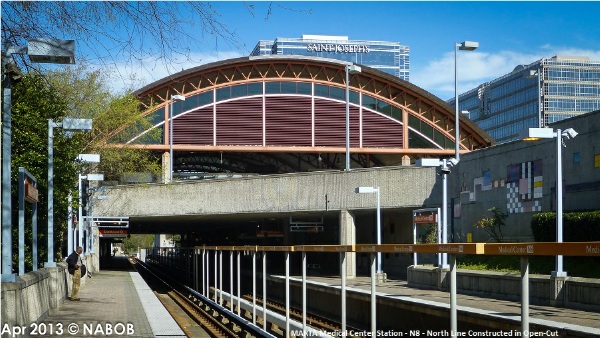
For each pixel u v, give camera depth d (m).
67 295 27.52
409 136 76.81
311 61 74.00
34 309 16.42
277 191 44.41
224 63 71.88
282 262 47.53
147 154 57.84
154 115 69.25
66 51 12.73
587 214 23.81
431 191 38.69
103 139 49.59
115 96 48.91
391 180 40.25
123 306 24.89
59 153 29.48
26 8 11.89
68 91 38.84
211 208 46.56
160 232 81.12
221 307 24.33
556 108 134.25
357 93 75.75
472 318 15.93
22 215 16.48
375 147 75.88
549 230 25.78
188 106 72.12
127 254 186.25
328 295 26.69
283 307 32.41
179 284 48.78
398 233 44.34
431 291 25.81
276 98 74.06
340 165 86.06
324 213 44.78
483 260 27.78
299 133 74.44
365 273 48.72
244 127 73.38
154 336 17.08
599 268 22.08
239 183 45.75
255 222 59.47
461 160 36.38
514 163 31.42
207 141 72.50
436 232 36.50
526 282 6.28
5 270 14.72
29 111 26.12
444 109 77.12
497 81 146.25
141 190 48.97
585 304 18.52
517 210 31.11
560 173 21.36
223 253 36.25
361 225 50.66
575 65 136.38
